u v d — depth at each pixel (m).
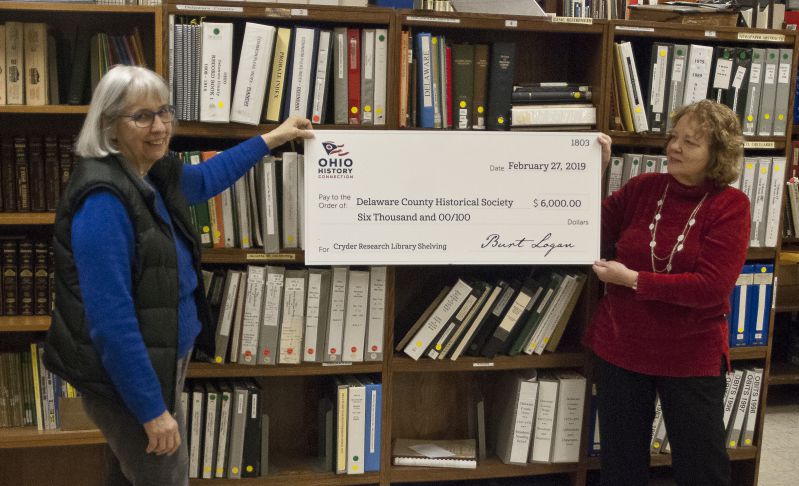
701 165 2.07
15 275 2.46
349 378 2.57
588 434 2.61
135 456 1.69
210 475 2.44
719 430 2.18
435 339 2.47
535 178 2.34
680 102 2.49
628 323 2.22
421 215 2.31
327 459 2.51
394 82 2.33
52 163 2.43
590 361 2.58
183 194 1.88
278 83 2.29
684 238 2.12
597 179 2.36
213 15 2.24
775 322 4.00
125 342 1.54
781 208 2.60
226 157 2.09
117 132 1.64
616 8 2.68
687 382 2.16
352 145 2.27
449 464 2.56
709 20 2.55
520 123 2.42
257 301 2.36
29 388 2.46
